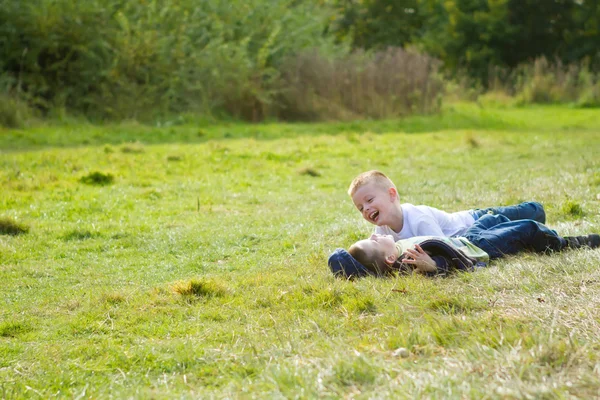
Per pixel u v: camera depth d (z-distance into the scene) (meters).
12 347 4.57
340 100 23.95
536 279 4.79
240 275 6.18
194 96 22.45
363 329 4.30
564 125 21.69
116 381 3.84
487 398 2.95
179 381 3.75
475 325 3.95
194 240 7.66
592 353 3.39
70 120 20.06
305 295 5.18
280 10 25.16
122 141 17.42
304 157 14.74
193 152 14.91
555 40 39.47
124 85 21.23
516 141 17.05
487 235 5.66
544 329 3.78
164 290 5.68
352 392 3.21
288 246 7.25
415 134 19.42
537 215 6.29
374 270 5.59
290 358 3.80
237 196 10.53
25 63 20.83
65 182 11.25
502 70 35.25
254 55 23.56
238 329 4.56
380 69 24.59
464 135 17.83
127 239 7.82
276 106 23.56
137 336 4.66
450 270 5.36
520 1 39.09
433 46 39.03
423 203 8.93
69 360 4.27
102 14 21.58
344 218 8.38
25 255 7.23
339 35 41.69
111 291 5.75
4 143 16.31
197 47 23.09
